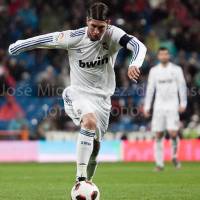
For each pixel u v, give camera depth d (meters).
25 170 41.19
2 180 32.47
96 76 21.05
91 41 20.45
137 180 32.31
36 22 69.81
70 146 53.50
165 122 41.41
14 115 58.81
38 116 57.97
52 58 65.69
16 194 24.78
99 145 21.91
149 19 71.25
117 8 71.19
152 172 38.78
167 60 41.28
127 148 53.59
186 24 72.69
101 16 19.48
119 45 20.44
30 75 62.97
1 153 52.75
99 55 20.70
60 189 27.00
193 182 30.84
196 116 56.97
